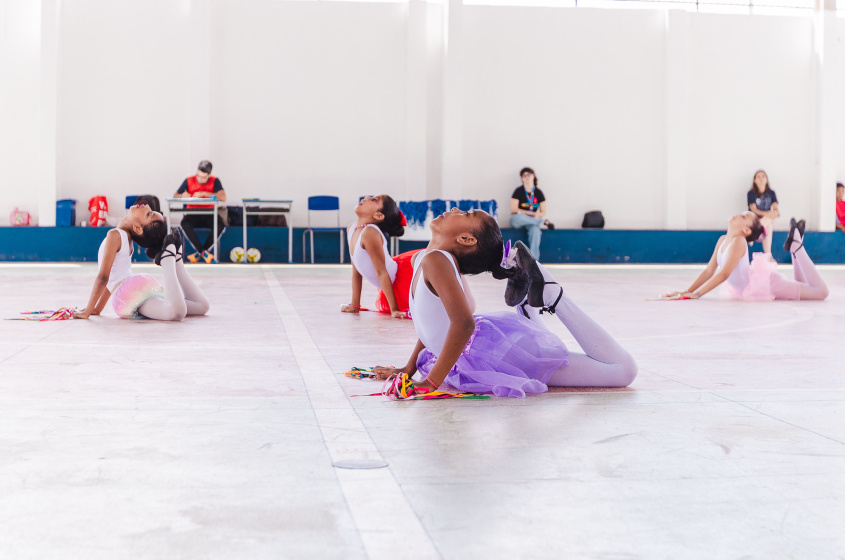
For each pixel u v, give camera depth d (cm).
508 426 192
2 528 120
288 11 1298
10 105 1247
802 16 1405
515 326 247
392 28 1321
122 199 1273
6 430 182
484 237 228
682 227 1384
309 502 133
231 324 423
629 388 247
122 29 1261
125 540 115
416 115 1316
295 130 1309
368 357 308
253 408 210
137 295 432
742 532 123
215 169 1297
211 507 130
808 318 486
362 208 488
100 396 223
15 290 639
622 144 1379
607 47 1367
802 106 1413
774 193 1368
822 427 193
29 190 1258
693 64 1387
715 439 181
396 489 141
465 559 111
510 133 1355
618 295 660
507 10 1341
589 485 145
